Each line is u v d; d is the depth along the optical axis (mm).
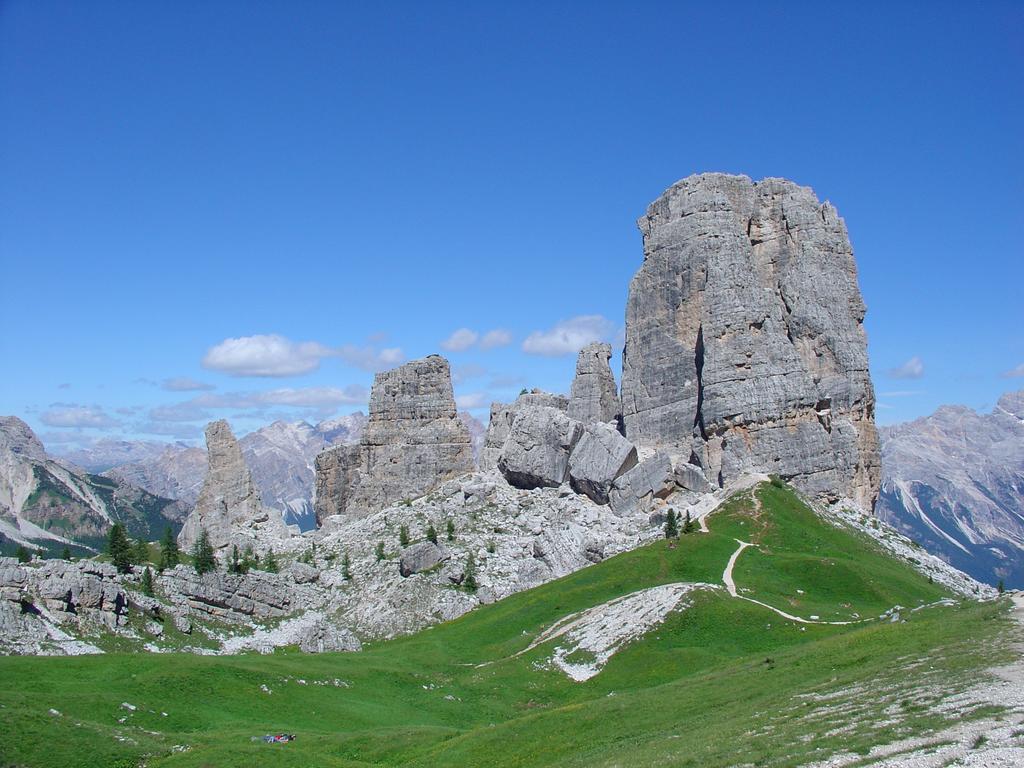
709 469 189000
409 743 78938
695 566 136375
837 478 186250
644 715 73000
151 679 86875
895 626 79750
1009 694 48594
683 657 98750
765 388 188125
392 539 186250
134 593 122875
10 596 102312
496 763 71062
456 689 102375
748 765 47562
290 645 130375
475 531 182750
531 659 110188
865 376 199500
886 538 172125
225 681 90688
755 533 155500
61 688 81500
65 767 65750
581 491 194625
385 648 132125
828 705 57531
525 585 156750
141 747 70438
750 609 109000
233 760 68875
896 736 45719
